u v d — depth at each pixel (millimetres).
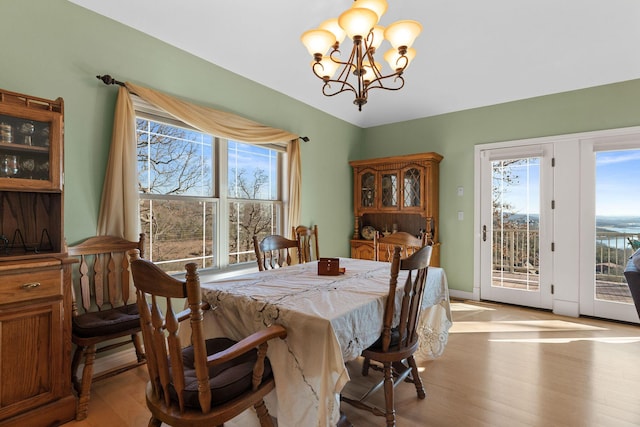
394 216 4508
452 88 3635
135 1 2180
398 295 1730
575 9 2447
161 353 1148
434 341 2260
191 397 1127
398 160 4090
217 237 2973
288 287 1746
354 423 1686
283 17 2549
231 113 2975
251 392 1231
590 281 3293
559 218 3430
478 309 3580
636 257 2188
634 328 3004
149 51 2434
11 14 1830
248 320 1512
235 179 3182
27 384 1562
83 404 1724
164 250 2650
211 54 2771
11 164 1677
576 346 2611
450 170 4094
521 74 3262
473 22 2658
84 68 2111
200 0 2266
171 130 2693
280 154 3645
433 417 1717
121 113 2211
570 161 3361
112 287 2186
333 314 1315
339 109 4164
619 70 2992
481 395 1922
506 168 3736
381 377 2156
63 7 2021
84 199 2119
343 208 4457
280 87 3453
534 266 3590
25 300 1548
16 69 1848
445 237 4141
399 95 3916
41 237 1900
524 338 2779
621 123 3107
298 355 1317
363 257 4348
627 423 1654
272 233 3561
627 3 2342
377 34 1853
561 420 1681
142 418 1724
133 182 2273
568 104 3365
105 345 2205
